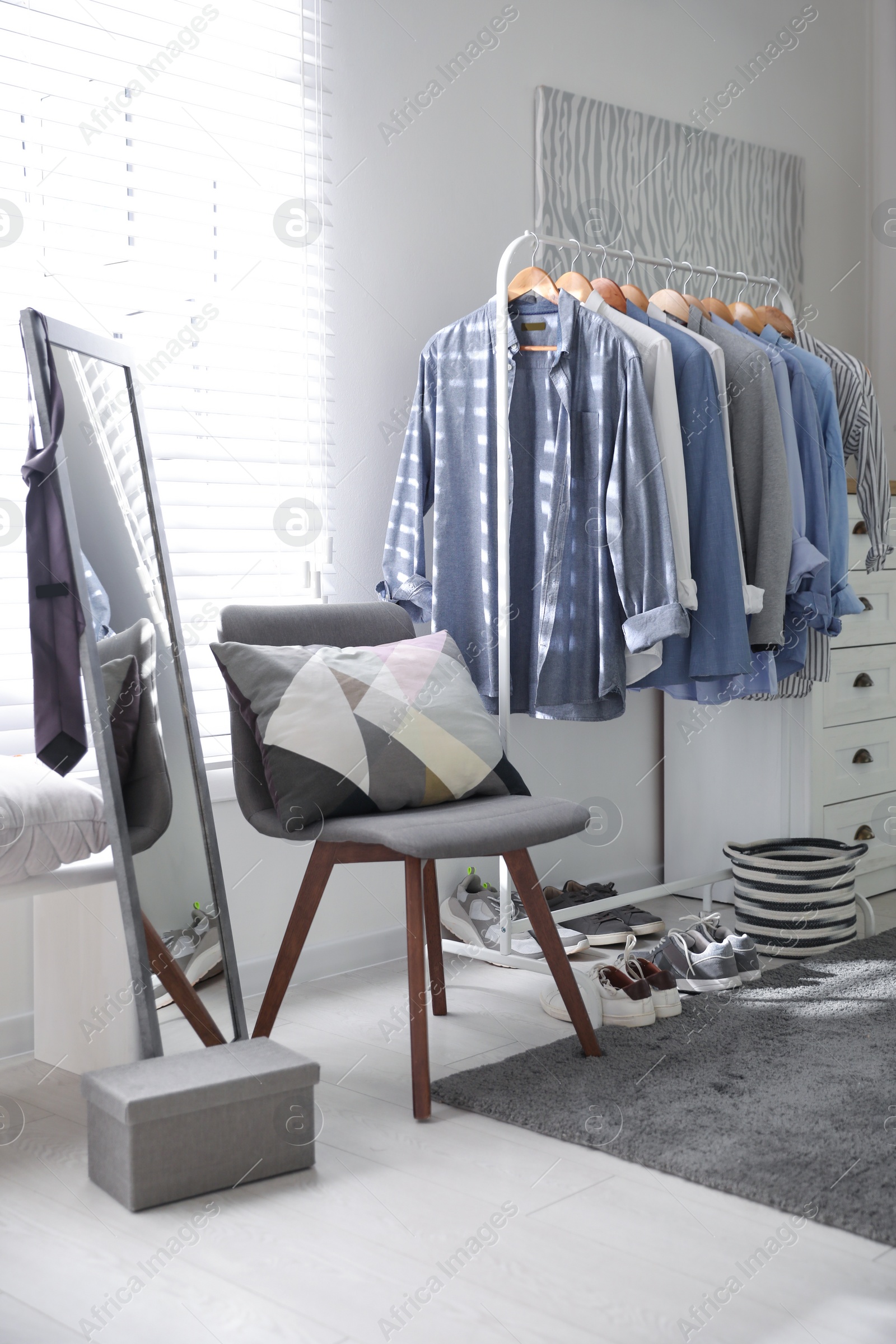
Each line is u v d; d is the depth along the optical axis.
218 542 2.49
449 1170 1.69
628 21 3.26
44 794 1.82
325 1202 1.60
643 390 2.34
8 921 2.14
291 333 2.60
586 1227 1.52
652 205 3.33
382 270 2.75
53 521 1.79
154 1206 1.59
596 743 3.27
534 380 2.47
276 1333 1.30
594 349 2.38
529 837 1.95
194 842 2.04
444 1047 2.20
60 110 2.23
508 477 2.39
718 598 2.46
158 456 2.37
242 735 2.13
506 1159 1.72
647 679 2.48
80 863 1.88
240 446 2.52
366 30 2.69
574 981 2.10
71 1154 1.76
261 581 2.59
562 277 2.57
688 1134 1.77
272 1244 1.49
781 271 3.75
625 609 2.37
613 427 2.38
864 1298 1.36
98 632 1.84
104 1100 1.62
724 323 2.74
